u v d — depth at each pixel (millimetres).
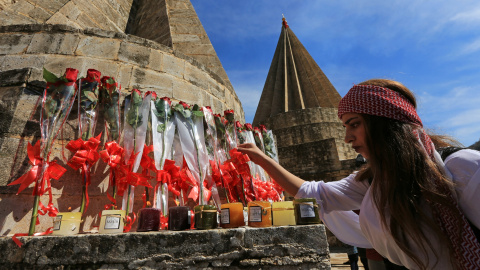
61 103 2102
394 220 819
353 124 948
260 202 1464
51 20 4434
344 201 1321
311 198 1360
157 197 2215
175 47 5641
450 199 732
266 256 1221
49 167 1867
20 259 1248
